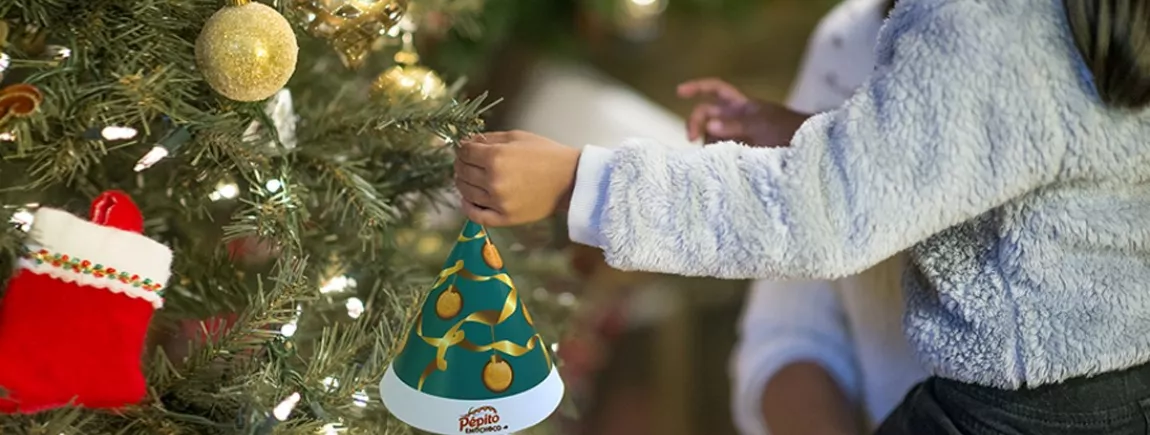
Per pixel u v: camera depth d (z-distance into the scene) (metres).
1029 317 1.22
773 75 2.67
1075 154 1.17
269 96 1.16
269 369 1.17
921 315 1.29
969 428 1.27
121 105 1.14
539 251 1.57
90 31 1.15
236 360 1.19
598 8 1.97
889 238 1.17
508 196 1.22
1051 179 1.18
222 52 1.11
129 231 1.10
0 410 1.08
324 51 1.40
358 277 1.33
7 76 1.20
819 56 1.64
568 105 2.18
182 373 1.17
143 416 1.15
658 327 2.49
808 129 1.21
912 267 1.32
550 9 2.07
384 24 1.22
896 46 1.21
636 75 2.50
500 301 1.18
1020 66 1.16
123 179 1.27
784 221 1.18
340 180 1.26
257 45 1.11
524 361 1.18
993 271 1.23
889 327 1.59
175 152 1.19
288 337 1.20
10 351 1.07
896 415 1.37
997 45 1.16
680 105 2.55
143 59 1.16
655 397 2.47
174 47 1.17
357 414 1.23
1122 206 1.21
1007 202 1.22
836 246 1.18
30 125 1.13
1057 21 1.17
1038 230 1.21
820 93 1.64
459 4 1.46
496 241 1.46
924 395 1.33
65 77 1.14
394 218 1.38
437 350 1.17
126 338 1.10
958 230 1.25
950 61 1.17
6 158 1.15
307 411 1.19
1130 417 1.23
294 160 1.26
